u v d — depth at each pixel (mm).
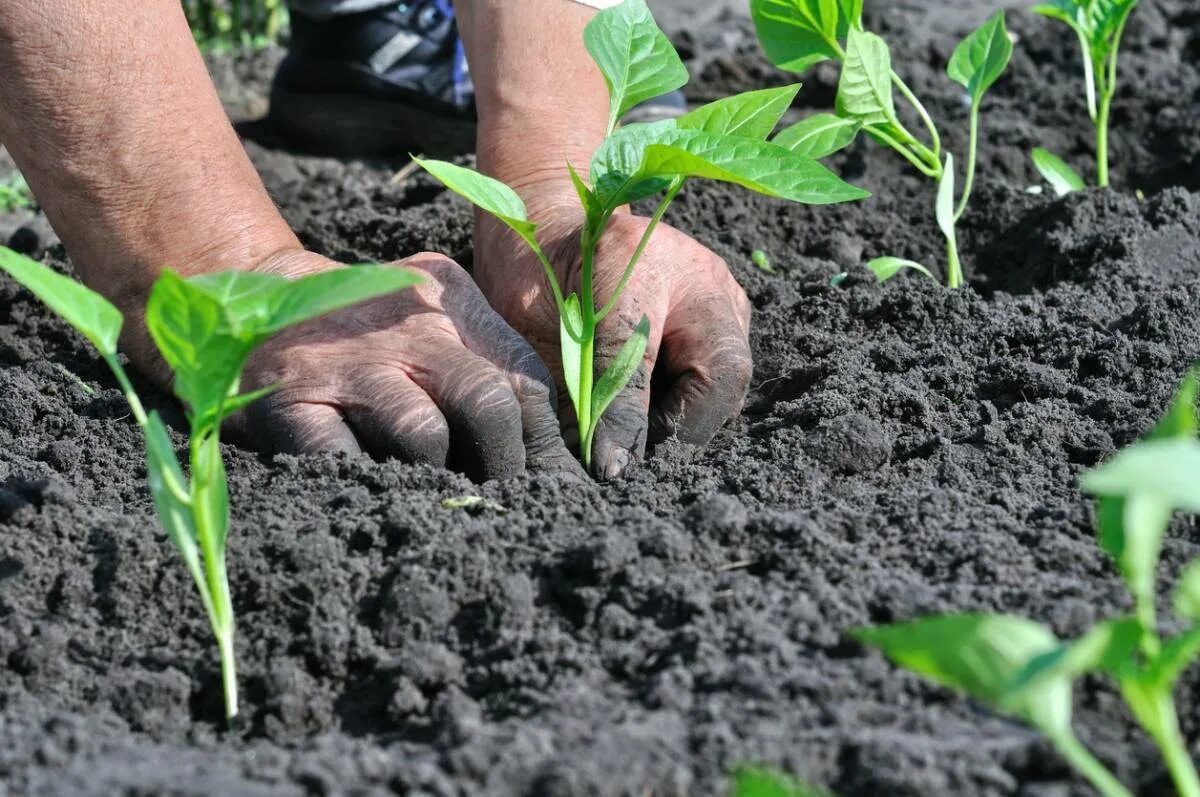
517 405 2385
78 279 3590
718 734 1600
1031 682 1191
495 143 2967
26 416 2740
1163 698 1360
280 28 6793
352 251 3744
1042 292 3623
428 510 2195
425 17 4762
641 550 2045
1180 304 3062
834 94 5480
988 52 3486
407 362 2404
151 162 2539
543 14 2961
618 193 2287
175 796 1520
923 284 3406
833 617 1857
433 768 1599
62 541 2184
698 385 2613
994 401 2826
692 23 6527
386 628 1971
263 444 2473
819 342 3160
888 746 1561
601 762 1558
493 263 2832
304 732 1851
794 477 2445
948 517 2199
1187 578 1335
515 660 1880
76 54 2424
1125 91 5133
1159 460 1168
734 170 2111
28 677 1939
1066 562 2025
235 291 1581
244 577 2070
